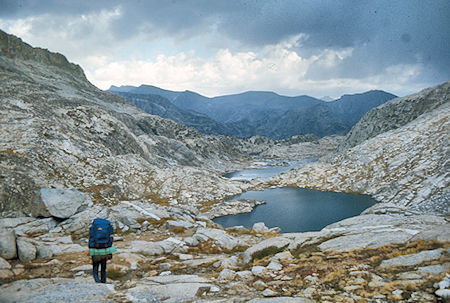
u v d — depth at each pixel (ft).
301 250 50.70
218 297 28.50
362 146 353.72
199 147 629.92
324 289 28.53
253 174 514.68
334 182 307.78
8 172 127.85
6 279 36.63
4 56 502.38
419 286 25.96
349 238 51.16
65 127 231.50
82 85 645.92
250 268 43.65
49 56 633.61
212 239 72.02
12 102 220.23
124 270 42.96
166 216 98.12
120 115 493.77
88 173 185.68
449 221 57.41
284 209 227.40
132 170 245.65
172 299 27.78
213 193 265.13
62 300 26.30
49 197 75.56
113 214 88.07
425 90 425.69
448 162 216.13
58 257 48.06
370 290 26.96
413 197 195.52
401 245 42.04
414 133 313.32
